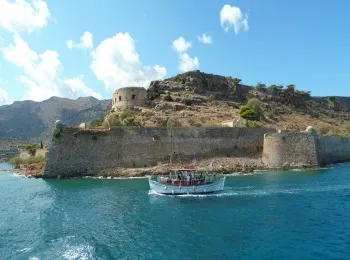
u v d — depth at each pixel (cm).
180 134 6800
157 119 9069
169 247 2522
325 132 10788
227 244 2572
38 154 9950
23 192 4944
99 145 6419
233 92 12644
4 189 5288
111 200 4203
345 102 15988
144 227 3036
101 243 2627
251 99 11744
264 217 3297
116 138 6500
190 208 3719
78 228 3033
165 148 6688
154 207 3803
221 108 11088
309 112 13775
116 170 6288
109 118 8375
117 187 5122
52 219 3359
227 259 2289
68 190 4978
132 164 6488
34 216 3484
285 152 6819
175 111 10144
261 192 4478
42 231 2952
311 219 3216
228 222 3145
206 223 3127
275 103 13412
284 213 3434
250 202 3938
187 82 12175
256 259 2281
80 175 6275
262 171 6494
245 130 7231
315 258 2281
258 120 10631
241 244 2567
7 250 2492
